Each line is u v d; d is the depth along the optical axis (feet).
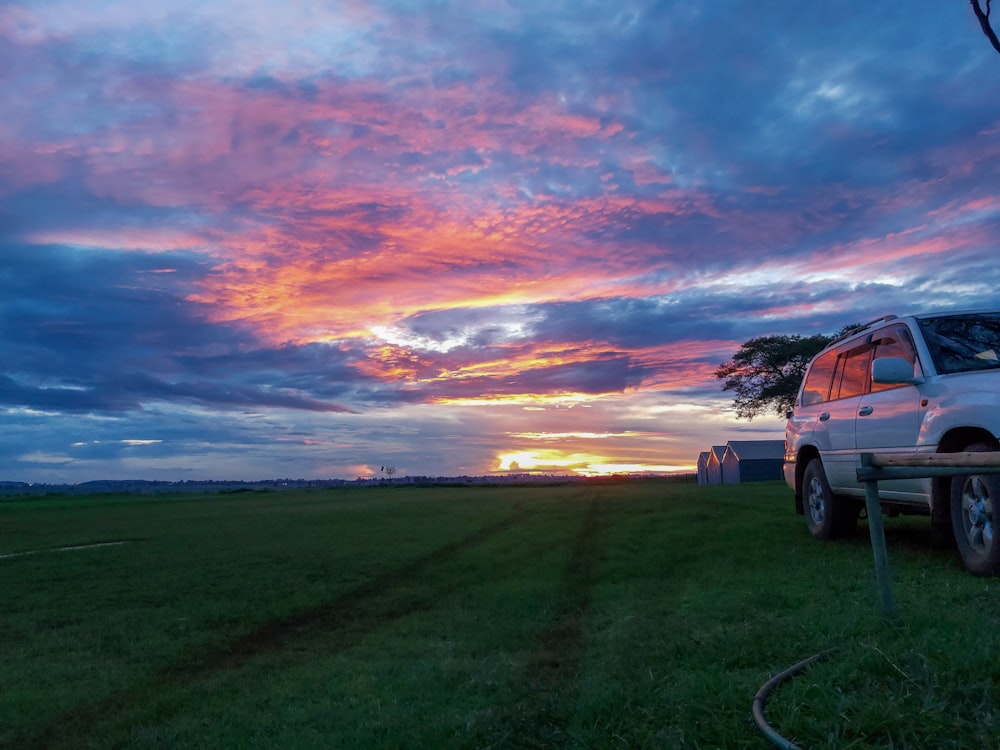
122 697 17.17
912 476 14.40
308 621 24.07
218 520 70.90
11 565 40.45
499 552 36.32
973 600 16.74
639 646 17.11
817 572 22.61
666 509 51.80
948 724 10.16
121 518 83.15
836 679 12.03
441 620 22.52
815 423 29.48
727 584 22.82
